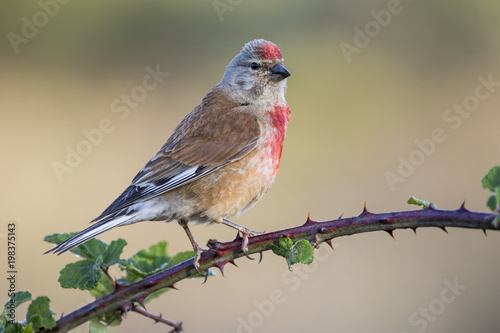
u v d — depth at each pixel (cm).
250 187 629
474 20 1577
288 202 1257
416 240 1141
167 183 602
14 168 1234
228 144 621
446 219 361
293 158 1360
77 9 1481
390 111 1441
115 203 585
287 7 1519
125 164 1272
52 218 1146
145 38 1488
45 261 1055
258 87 662
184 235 1144
